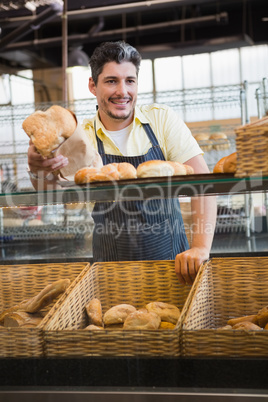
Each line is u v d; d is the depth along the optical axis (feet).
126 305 4.61
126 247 5.31
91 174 4.06
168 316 4.36
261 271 4.86
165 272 5.14
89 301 4.85
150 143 5.47
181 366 3.47
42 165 4.09
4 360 3.67
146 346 3.63
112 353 3.67
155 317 4.22
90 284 4.99
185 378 3.45
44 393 3.55
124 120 5.45
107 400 3.47
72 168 4.16
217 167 4.16
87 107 7.41
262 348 3.53
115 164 4.18
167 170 4.04
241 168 3.74
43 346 3.76
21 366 3.65
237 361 3.39
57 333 3.74
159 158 5.46
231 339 3.57
